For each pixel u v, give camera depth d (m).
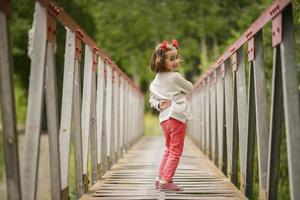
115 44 26.97
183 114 5.00
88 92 5.20
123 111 9.52
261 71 4.24
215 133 7.44
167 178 4.96
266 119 4.20
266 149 4.15
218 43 25.62
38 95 3.17
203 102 10.03
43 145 14.66
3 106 2.70
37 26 3.26
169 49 5.00
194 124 12.88
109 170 6.76
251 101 4.50
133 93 12.80
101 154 6.07
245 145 4.98
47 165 13.28
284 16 3.18
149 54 27.56
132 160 8.30
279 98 3.47
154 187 5.20
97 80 6.19
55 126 3.58
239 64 5.17
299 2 6.27
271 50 9.58
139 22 26.30
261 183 4.12
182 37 26.41
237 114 5.52
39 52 3.23
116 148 8.04
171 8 25.80
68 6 24.27
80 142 4.65
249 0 19.67
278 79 3.42
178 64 5.05
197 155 9.36
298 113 3.09
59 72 19.05
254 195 7.87
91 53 5.29
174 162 4.97
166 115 5.00
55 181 3.62
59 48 19.17
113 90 7.59
